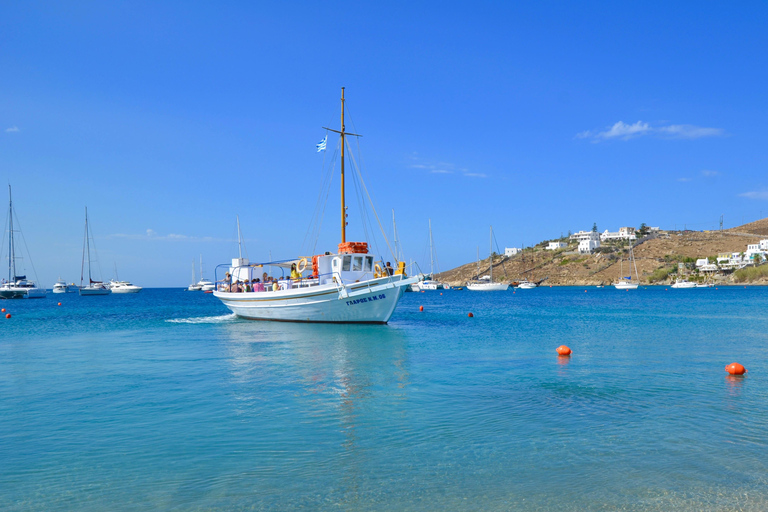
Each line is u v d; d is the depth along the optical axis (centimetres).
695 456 955
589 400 1391
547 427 1139
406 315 5247
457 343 2684
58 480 863
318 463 930
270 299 3741
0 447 1036
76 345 2731
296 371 1858
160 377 1769
